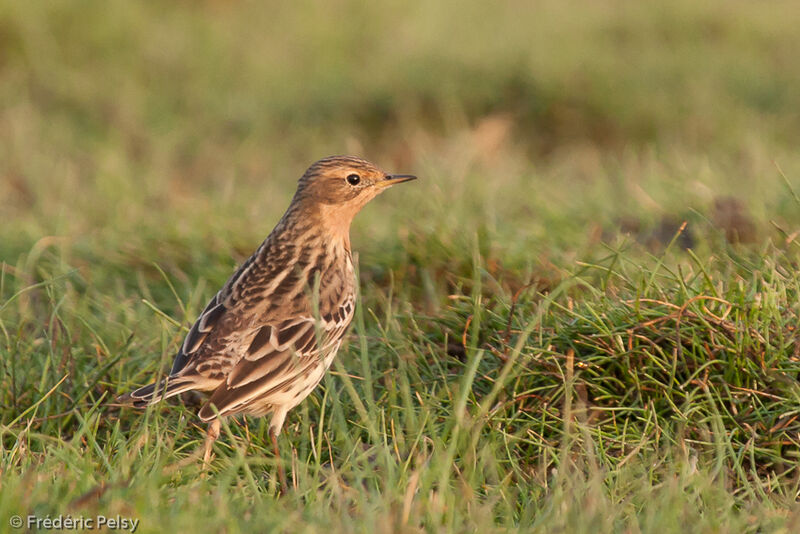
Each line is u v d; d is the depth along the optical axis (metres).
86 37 26.05
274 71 25.42
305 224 9.98
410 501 7.04
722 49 25.61
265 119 22.97
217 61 25.84
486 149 20.97
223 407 8.48
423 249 12.03
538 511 7.50
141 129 22.64
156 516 6.80
